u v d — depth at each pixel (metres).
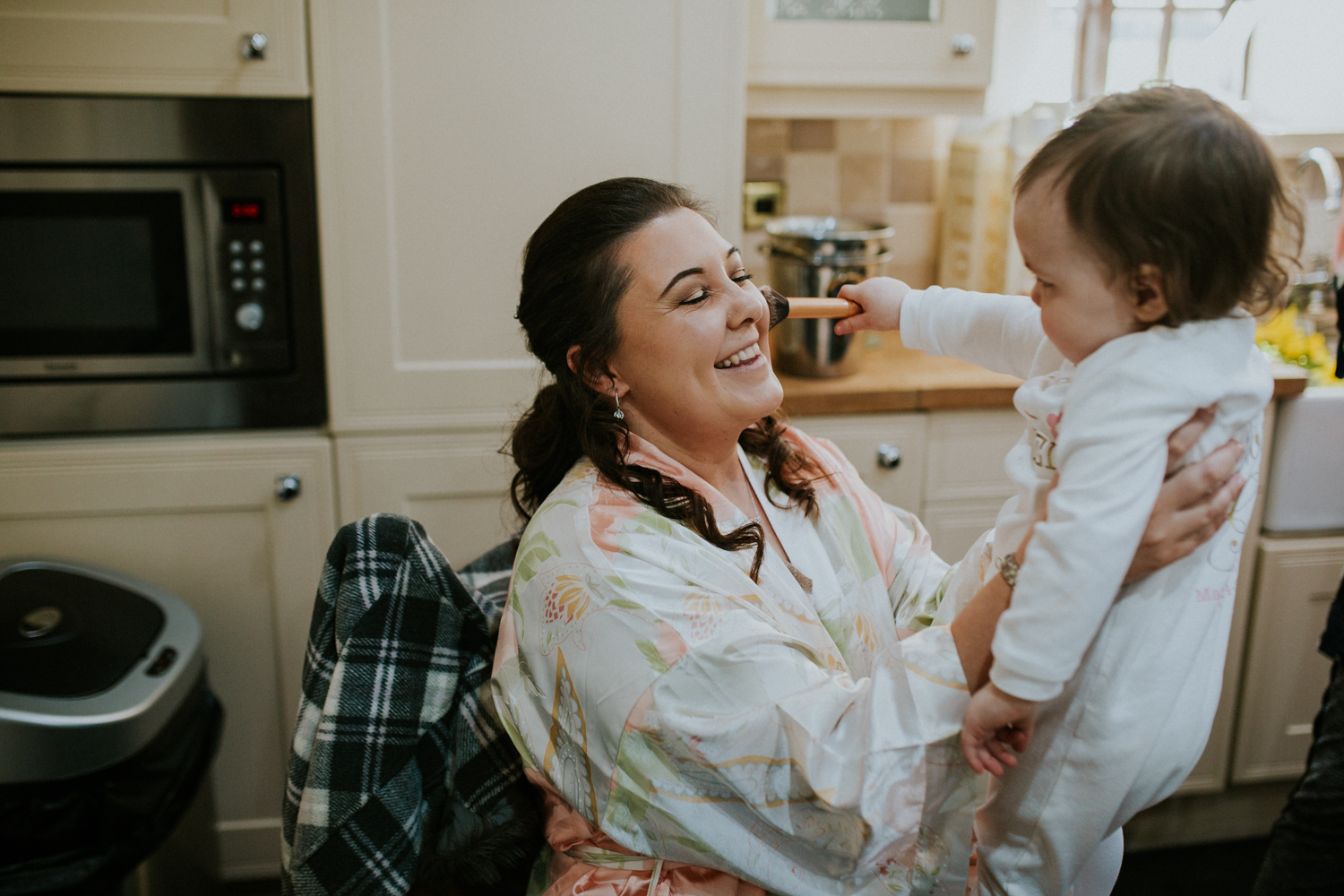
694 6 1.76
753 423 1.04
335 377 1.81
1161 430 0.74
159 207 1.73
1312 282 2.23
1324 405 1.91
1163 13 2.45
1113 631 0.82
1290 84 2.39
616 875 0.93
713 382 1.01
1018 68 2.45
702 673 0.87
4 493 1.77
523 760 0.95
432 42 1.73
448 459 1.87
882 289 1.12
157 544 1.83
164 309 1.77
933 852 0.87
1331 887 1.27
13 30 1.64
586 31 1.75
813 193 2.45
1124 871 2.09
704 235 1.01
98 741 1.40
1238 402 0.78
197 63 1.68
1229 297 0.75
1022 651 0.75
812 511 1.11
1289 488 1.95
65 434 1.79
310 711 0.99
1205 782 2.09
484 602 1.12
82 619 1.59
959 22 2.02
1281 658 2.03
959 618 0.86
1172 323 0.76
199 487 1.81
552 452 1.14
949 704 0.84
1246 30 2.44
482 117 1.76
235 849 1.95
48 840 1.39
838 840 0.86
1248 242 0.73
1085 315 0.78
